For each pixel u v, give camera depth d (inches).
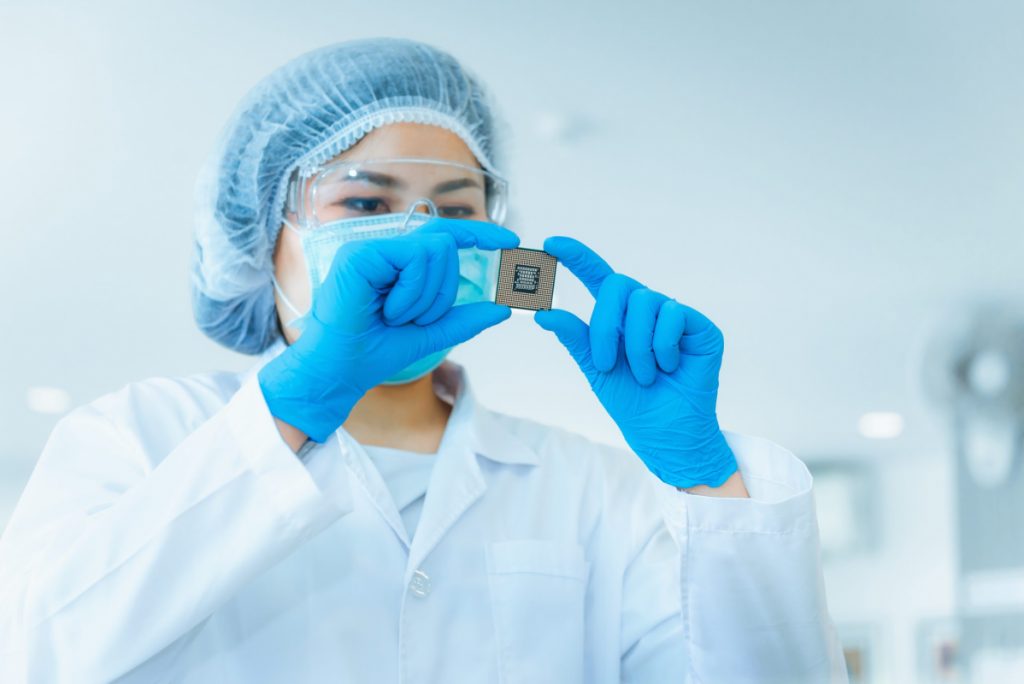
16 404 81.4
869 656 116.3
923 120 106.9
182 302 83.5
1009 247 111.0
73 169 81.5
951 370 114.1
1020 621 113.3
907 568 117.3
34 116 80.8
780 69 101.6
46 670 34.1
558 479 49.4
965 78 105.7
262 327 56.6
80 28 81.0
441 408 52.2
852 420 116.5
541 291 43.3
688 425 41.4
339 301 36.5
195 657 39.5
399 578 41.9
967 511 115.8
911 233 110.9
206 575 34.5
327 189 46.7
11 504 80.4
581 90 97.3
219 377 49.9
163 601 34.1
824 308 111.7
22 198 81.1
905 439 117.1
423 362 44.2
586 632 46.6
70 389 82.2
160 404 45.4
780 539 40.0
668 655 45.2
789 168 105.2
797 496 40.3
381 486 43.4
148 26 81.8
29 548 38.1
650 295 41.4
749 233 106.7
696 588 40.6
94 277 82.2
